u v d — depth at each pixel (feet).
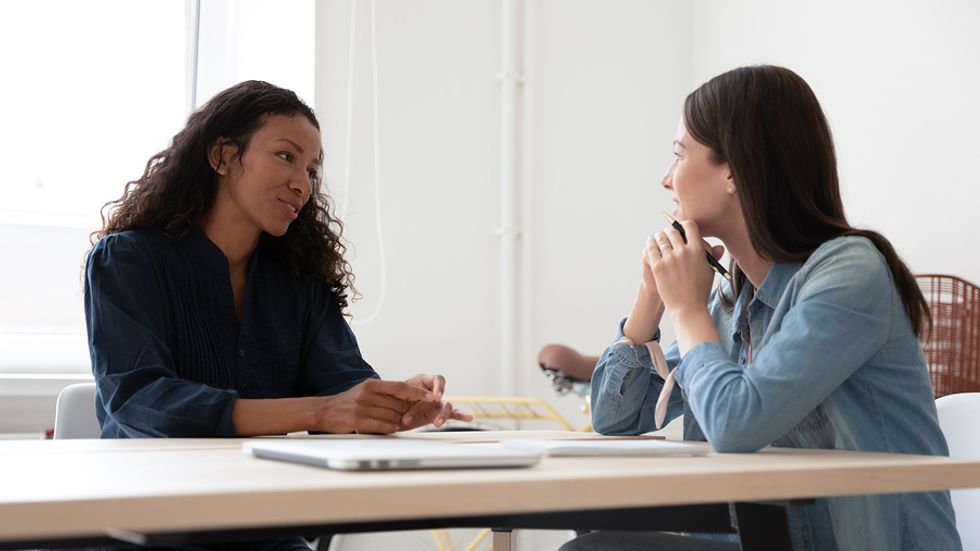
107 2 10.19
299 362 5.84
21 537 1.79
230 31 10.65
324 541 8.76
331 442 3.28
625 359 5.02
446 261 11.39
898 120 10.51
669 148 12.96
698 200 4.48
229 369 5.38
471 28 11.70
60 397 5.81
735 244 4.59
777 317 4.13
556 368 9.58
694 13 13.30
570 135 12.26
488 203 11.71
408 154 11.23
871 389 4.04
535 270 11.92
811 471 2.74
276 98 5.68
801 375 3.68
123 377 4.61
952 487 3.02
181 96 10.48
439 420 4.93
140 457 3.06
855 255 3.99
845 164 11.14
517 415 10.69
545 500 2.26
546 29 12.17
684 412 4.94
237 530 2.22
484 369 11.57
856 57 11.02
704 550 3.83
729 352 4.87
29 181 9.84
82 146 10.06
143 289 5.02
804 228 4.29
